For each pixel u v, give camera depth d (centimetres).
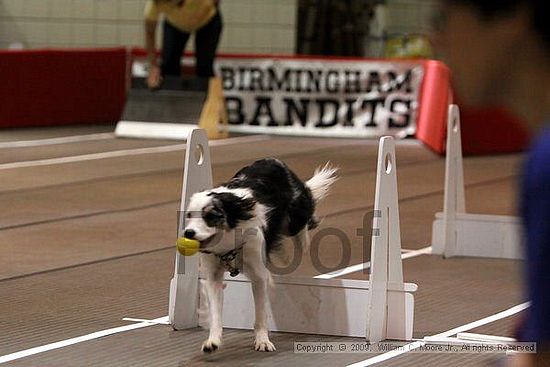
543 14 217
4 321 867
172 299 854
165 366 746
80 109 2544
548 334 220
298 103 2388
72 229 1311
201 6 2266
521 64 222
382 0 3047
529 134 225
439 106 2167
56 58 2464
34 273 1061
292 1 2956
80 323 867
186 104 2328
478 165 2062
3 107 2362
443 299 989
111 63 2589
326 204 1519
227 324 860
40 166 1862
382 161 819
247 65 2425
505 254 1206
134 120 2353
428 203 1581
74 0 2964
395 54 2956
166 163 1944
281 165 838
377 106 2322
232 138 2323
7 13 2964
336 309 835
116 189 1639
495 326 882
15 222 1346
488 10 221
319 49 2989
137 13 2966
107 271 1080
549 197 218
